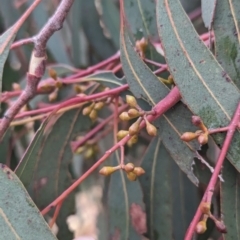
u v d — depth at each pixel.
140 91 0.42
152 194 0.48
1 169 0.39
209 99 0.40
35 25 0.65
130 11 0.50
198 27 0.60
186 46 0.40
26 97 0.43
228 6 0.41
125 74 0.42
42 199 0.49
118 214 0.48
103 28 0.61
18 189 0.39
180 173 0.51
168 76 0.46
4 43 0.41
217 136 0.40
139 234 0.47
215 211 0.48
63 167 0.49
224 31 0.41
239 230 0.41
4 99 0.51
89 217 0.96
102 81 0.47
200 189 0.52
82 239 0.58
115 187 0.48
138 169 0.41
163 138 0.42
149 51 0.48
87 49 0.64
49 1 0.66
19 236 0.38
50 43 0.62
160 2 0.40
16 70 0.66
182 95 0.40
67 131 0.49
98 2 0.61
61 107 0.45
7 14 0.64
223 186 0.41
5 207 0.39
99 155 0.63
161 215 0.48
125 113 0.40
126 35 0.42
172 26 0.40
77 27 0.61
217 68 0.40
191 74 0.40
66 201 0.49
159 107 0.41
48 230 0.38
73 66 0.62
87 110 0.47
